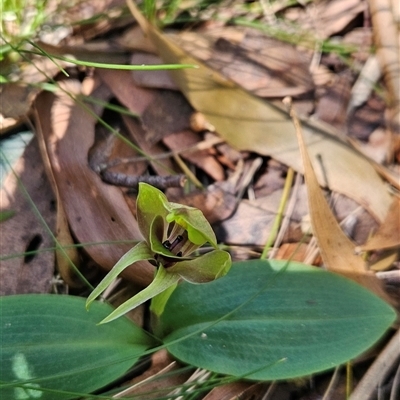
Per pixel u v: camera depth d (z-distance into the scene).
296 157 0.18
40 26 0.20
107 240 0.16
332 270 0.15
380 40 0.20
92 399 0.13
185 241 0.12
